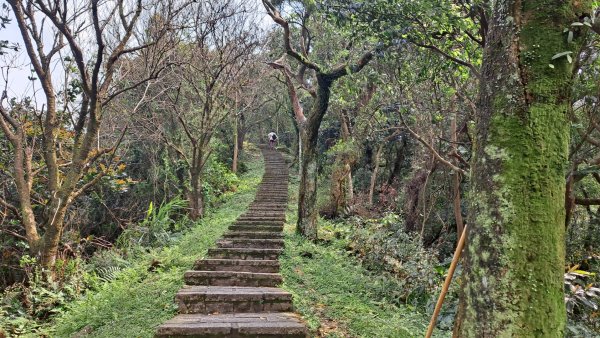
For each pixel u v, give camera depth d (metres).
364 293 5.68
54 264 6.20
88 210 10.86
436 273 5.93
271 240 7.81
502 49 2.12
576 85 4.28
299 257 6.97
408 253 7.14
